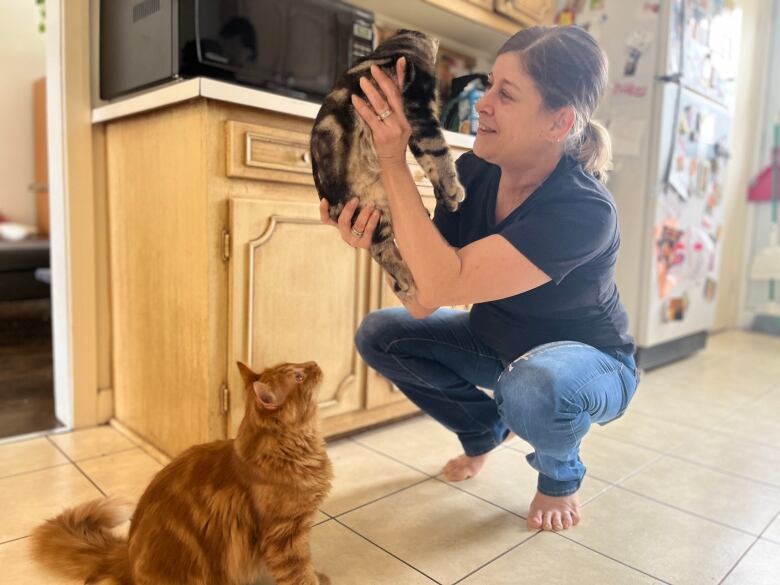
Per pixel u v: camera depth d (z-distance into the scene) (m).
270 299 1.39
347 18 1.64
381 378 1.68
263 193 1.36
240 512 0.90
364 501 1.32
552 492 1.24
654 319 2.55
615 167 2.52
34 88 3.44
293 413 0.91
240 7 1.40
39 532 1.02
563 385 1.06
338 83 0.87
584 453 1.66
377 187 0.90
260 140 1.31
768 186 3.55
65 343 1.68
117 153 1.59
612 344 1.20
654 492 1.43
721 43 2.73
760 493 1.44
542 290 1.09
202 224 1.29
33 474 1.40
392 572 1.06
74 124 1.59
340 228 0.94
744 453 1.69
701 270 2.83
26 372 2.25
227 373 1.35
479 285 0.93
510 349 1.25
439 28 2.23
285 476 0.90
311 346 1.50
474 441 1.44
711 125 2.74
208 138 1.26
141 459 1.50
